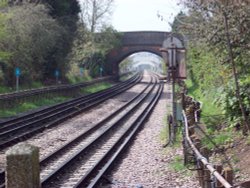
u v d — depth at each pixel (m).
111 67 88.50
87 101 37.91
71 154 16.67
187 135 12.77
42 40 44.22
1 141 18.98
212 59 21.27
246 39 14.73
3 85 39.00
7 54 37.56
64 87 43.19
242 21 14.21
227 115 16.20
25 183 7.35
